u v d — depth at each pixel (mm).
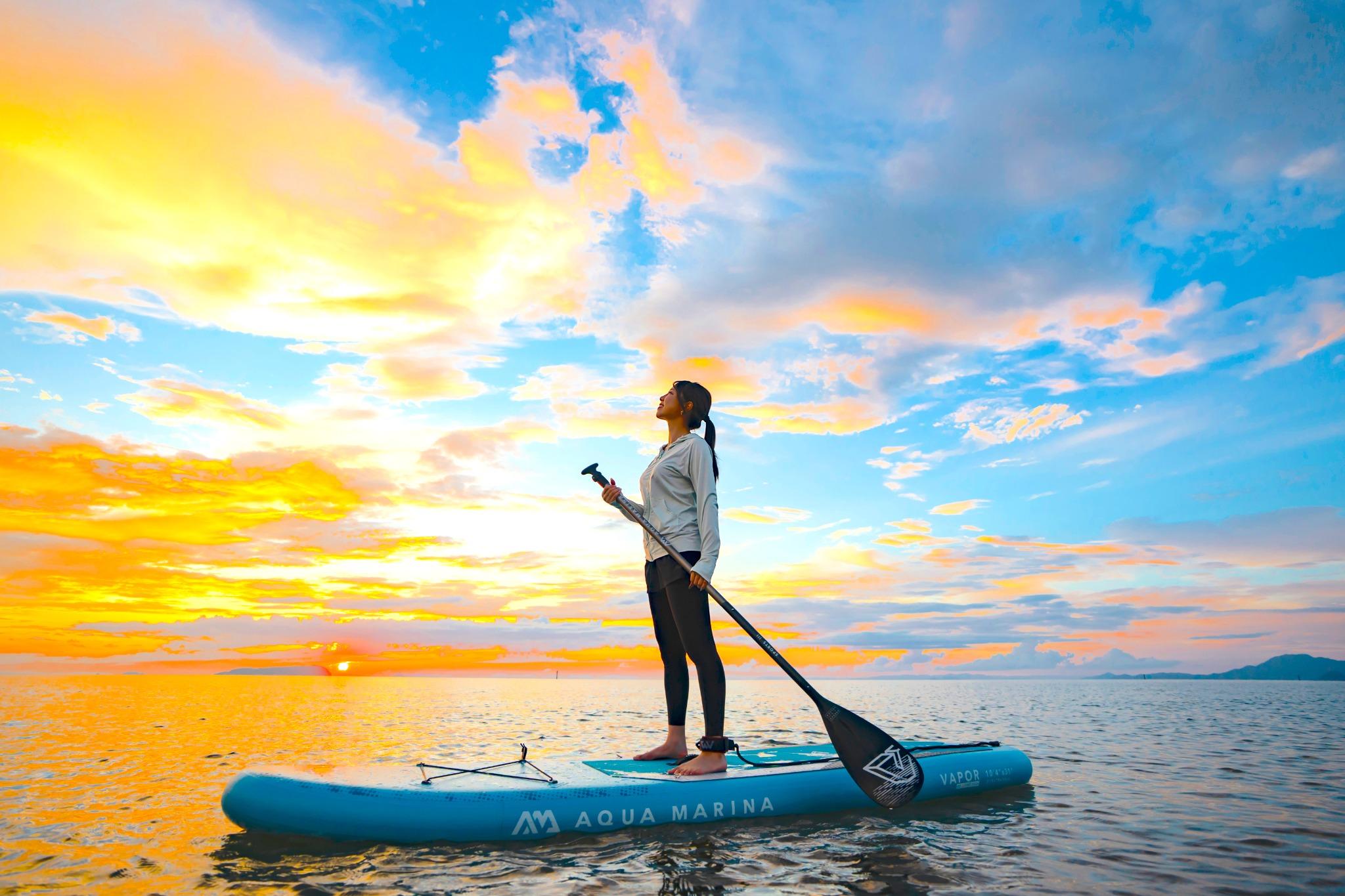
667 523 3295
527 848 2510
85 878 2254
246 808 2562
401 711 9672
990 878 2242
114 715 8531
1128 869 2365
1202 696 17500
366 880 2182
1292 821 3109
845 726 2936
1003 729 7547
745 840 2627
